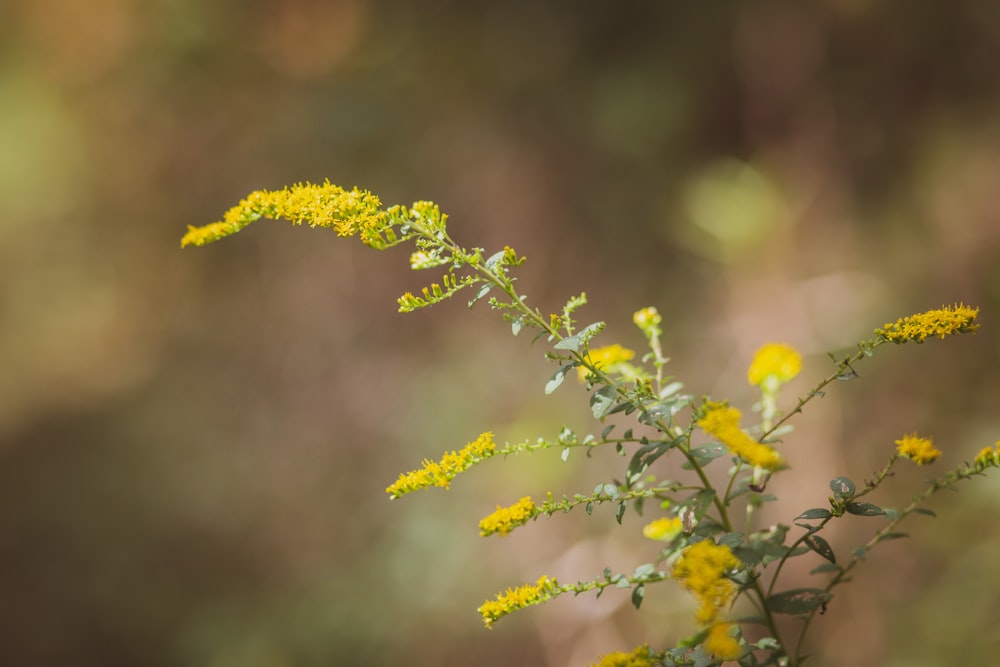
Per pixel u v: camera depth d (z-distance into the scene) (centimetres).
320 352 721
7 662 663
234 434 737
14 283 905
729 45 664
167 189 847
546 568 550
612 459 562
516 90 720
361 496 655
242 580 661
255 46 811
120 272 867
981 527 481
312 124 769
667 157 671
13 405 869
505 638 547
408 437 655
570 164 693
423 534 595
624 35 706
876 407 540
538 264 681
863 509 174
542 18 725
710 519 183
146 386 809
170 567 689
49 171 896
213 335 785
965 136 595
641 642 501
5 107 906
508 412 624
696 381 595
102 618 675
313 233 748
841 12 634
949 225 581
